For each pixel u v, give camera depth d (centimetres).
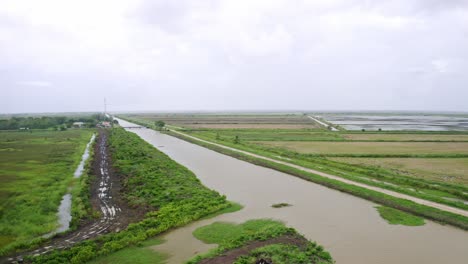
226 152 6362
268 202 3188
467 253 2097
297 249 2067
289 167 4706
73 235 2409
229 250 2072
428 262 1980
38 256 2005
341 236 2361
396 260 1997
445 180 3922
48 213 2870
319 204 3114
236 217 2759
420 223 2608
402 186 3653
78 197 3300
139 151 5941
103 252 2066
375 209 2953
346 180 3909
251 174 4503
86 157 6062
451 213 2684
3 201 3150
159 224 2544
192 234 2395
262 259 1869
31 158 5716
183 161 5566
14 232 2438
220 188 3734
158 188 3544
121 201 3275
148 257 2031
